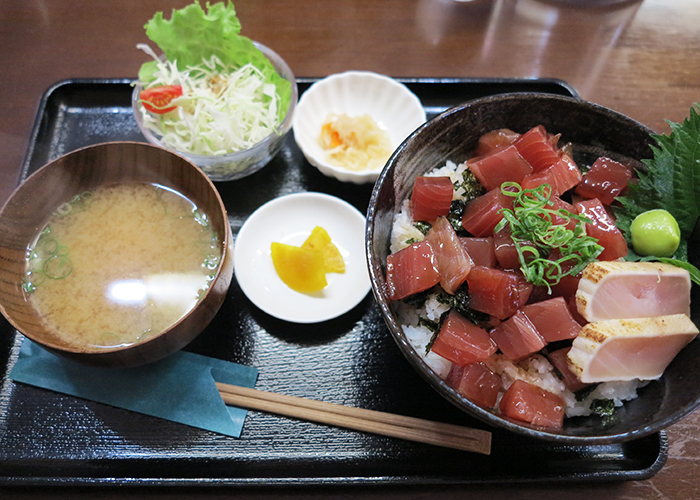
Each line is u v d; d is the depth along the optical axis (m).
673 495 0.24
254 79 0.32
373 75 0.33
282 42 0.37
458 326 0.23
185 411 0.25
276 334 0.27
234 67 0.33
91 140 0.32
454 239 0.24
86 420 0.25
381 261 0.25
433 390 0.26
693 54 0.39
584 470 0.24
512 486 0.24
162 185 0.28
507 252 0.24
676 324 0.22
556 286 0.24
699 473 0.25
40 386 0.25
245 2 0.39
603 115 0.27
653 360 0.22
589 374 0.22
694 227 0.26
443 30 0.39
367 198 0.31
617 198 0.26
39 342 0.21
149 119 0.30
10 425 0.24
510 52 0.38
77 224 0.26
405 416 0.25
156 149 0.26
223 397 0.25
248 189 0.31
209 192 0.26
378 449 0.24
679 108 0.36
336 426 0.25
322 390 0.26
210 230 0.27
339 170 0.30
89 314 0.25
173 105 0.31
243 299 0.28
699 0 0.41
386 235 0.26
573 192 0.28
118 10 0.38
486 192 0.27
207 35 0.32
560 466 0.24
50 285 0.25
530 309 0.23
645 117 0.35
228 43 0.32
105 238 0.26
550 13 0.40
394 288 0.24
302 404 0.25
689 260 0.26
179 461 0.24
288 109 0.31
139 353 0.22
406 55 0.37
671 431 0.25
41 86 0.34
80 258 0.26
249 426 0.25
